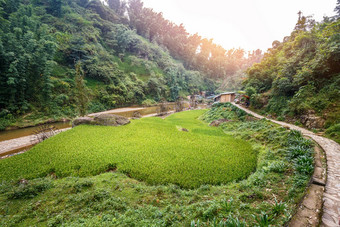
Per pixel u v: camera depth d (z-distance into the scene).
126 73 59.47
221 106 26.23
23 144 15.80
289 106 14.18
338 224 3.16
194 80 90.00
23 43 26.12
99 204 4.74
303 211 3.55
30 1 49.06
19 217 4.25
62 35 42.78
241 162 8.62
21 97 23.94
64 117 27.22
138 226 3.66
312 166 5.70
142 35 97.44
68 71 37.47
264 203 4.22
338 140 8.43
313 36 16.48
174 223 3.72
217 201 4.59
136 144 11.38
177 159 8.86
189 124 20.77
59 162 8.45
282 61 19.80
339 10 19.09
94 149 10.23
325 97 11.48
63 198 5.16
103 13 74.75
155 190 5.81
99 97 40.41
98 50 52.09
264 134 11.56
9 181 6.68
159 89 60.97
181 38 114.69
